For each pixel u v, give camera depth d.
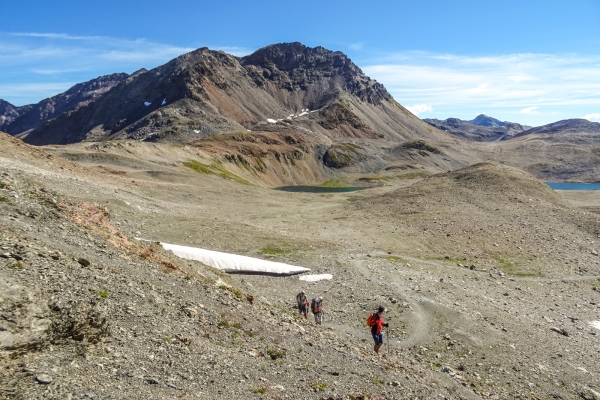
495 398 20.14
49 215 18.38
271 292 33.19
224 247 45.22
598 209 87.75
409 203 80.12
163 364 11.67
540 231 62.66
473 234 61.56
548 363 25.45
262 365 14.01
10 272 11.88
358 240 57.84
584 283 46.06
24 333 10.01
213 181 114.62
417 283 37.69
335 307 31.05
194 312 16.06
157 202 66.94
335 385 14.22
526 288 43.16
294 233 58.88
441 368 22.67
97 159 116.31
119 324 12.64
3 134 66.31
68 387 9.02
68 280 13.16
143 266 18.70
